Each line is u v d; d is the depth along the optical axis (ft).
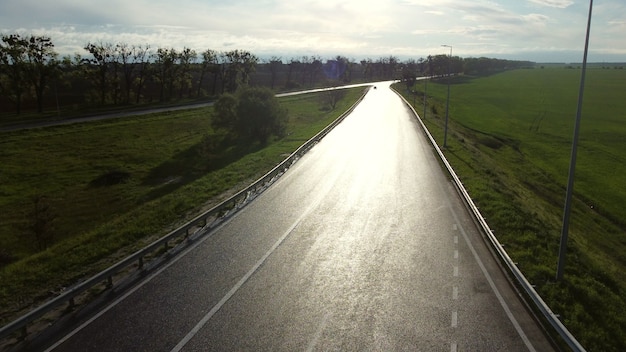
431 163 113.39
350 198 82.33
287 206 77.30
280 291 45.96
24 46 260.62
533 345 37.24
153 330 38.32
